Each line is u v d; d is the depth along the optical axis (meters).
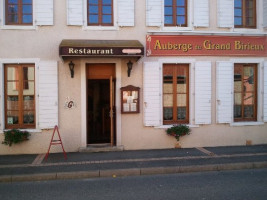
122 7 9.69
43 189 6.32
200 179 6.95
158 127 9.89
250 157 8.59
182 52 9.97
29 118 9.55
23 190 6.26
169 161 8.20
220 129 10.29
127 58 9.71
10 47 9.29
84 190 6.21
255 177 7.08
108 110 10.34
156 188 6.29
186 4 10.21
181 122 10.24
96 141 10.24
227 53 10.21
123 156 8.83
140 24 9.83
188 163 7.98
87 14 9.71
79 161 8.25
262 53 10.45
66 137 9.51
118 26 9.70
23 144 9.33
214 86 10.25
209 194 5.83
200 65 10.05
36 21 9.32
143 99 9.82
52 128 9.41
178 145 10.02
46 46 9.41
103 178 7.14
